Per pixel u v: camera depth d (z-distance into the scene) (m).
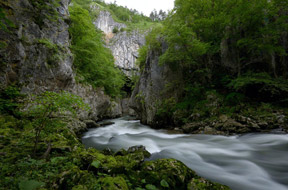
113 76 22.25
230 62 12.09
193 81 13.10
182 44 11.19
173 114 12.09
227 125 8.73
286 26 10.08
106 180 2.42
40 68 8.42
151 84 14.26
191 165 4.70
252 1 9.99
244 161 4.94
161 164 3.38
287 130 7.29
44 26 9.29
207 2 12.62
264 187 3.41
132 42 53.16
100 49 18.20
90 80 16.23
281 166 4.47
